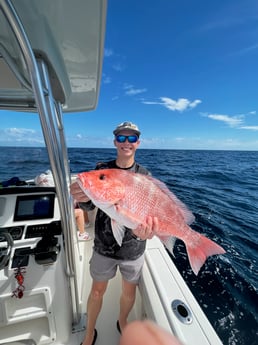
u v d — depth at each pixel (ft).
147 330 1.62
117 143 5.56
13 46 3.23
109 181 4.26
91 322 5.43
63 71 4.75
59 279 5.04
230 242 15.93
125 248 5.33
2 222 5.45
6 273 4.67
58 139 3.85
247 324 8.86
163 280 5.59
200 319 4.51
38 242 4.99
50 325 5.12
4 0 2.30
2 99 6.19
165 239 4.66
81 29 3.42
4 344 5.02
